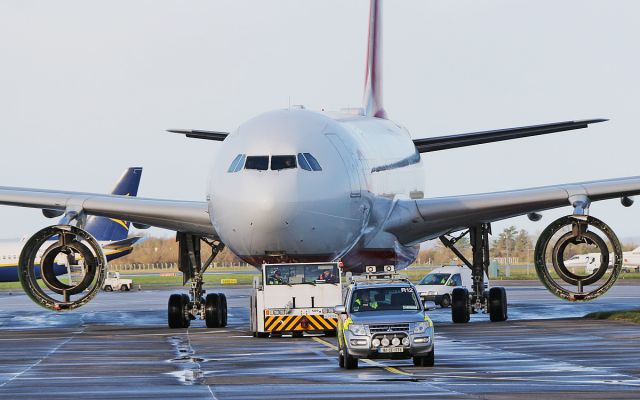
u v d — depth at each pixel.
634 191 109.75
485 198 114.38
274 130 105.38
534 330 107.56
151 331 119.19
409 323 76.19
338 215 103.75
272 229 100.88
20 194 116.06
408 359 82.31
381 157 118.38
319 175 102.56
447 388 62.97
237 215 101.50
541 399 57.50
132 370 76.06
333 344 97.19
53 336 113.00
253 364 79.44
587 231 108.50
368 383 66.38
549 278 108.81
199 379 69.75
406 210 117.06
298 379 69.31
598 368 72.12
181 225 116.06
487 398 58.28
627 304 164.38
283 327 105.06
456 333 105.38
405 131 138.62
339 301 106.12
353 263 115.94
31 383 68.94
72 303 110.62
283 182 100.94
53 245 111.12
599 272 108.00
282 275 105.88
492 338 98.38
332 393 61.66
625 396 58.25
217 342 100.75
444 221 117.38
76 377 72.12
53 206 115.50
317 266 106.50
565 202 111.44
